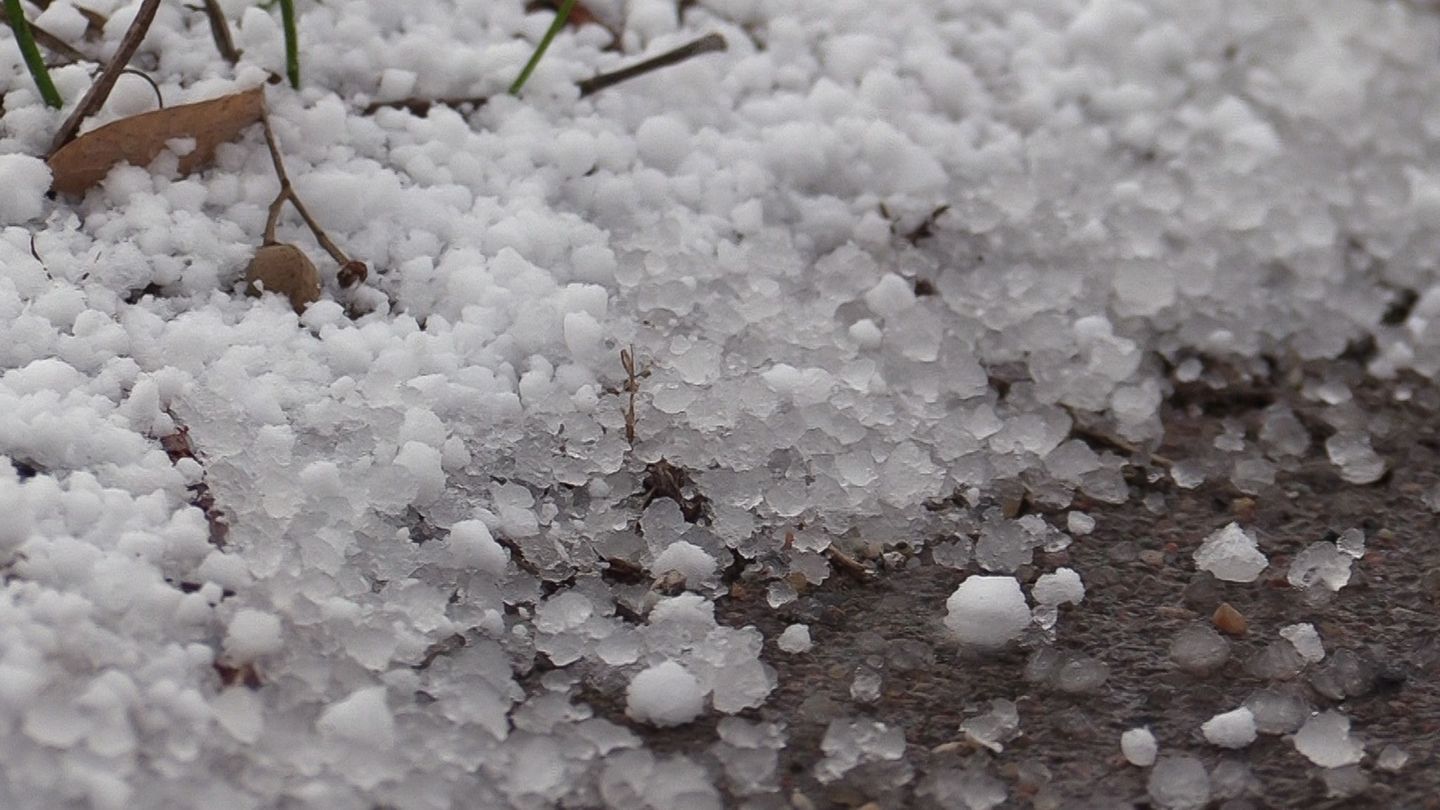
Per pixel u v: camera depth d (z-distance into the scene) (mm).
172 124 259
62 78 263
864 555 254
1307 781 237
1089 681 244
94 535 237
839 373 260
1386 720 242
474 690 238
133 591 234
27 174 256
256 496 243
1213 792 236
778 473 255
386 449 247
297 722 233
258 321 254
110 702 229
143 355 250
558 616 244
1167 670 246
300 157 264
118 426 244
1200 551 256
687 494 254
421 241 262
